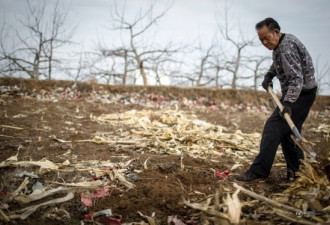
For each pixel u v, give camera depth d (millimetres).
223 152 4117
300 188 2525
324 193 2381
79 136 4527
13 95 7312
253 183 3006
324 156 2713
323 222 2000
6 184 2643
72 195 2578
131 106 7945
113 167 3244
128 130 5066
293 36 2848
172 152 3953
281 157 3975
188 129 5086
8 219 2227
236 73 14125
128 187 2834
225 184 2971
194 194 2709
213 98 9547
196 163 3549
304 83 2861
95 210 2455
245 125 6465
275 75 3303
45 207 2469
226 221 1988
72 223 2287
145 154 3846
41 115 5695
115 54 12930
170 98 9281
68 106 6910
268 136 2896
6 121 4898
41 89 8180
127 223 2279
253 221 2133
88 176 3070
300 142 2639
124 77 13320
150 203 2547
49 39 11367
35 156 3527
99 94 8656
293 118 2906
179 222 2254
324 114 8422
